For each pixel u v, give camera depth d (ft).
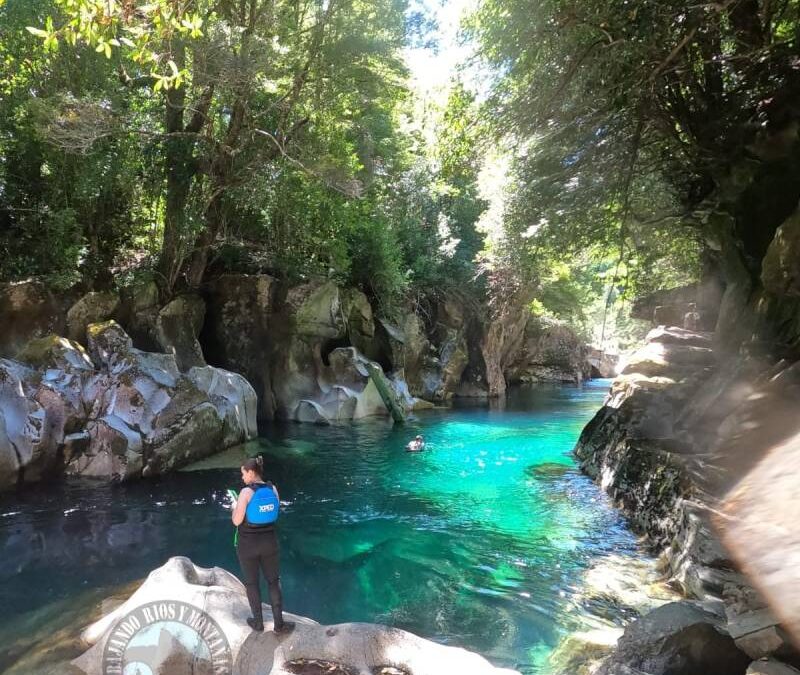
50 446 37.52
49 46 15.42
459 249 99.09
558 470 45.85
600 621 21.63
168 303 54.90
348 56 51.31
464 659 16.74
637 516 32.83
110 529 29.99
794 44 29.71
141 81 50.49
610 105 33.88
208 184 56.24
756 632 15.34
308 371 66.23
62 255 47.21
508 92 36.83
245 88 46.91
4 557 26.35
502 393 103.14
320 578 25.43
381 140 76.13
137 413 40.29
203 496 35.45
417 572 26.20
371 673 15.97
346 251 70.38
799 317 33.35
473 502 37.01
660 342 52.75
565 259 59.82
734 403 33.99
